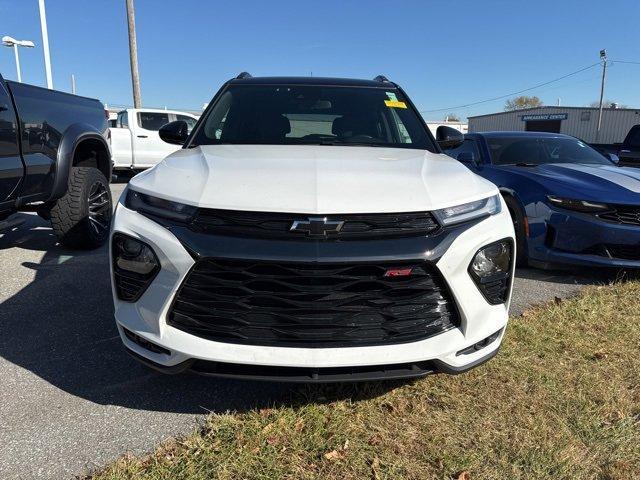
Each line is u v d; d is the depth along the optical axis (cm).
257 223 209
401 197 220
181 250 210
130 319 225
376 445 221
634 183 465
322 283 207
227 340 212
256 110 357
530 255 477
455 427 234
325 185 223
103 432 229
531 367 288
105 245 554
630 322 357
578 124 4125
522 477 203
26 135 420
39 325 341
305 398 254
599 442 224
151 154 1327
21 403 250
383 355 210
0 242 566
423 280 214
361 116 357
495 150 595
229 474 202
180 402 254
